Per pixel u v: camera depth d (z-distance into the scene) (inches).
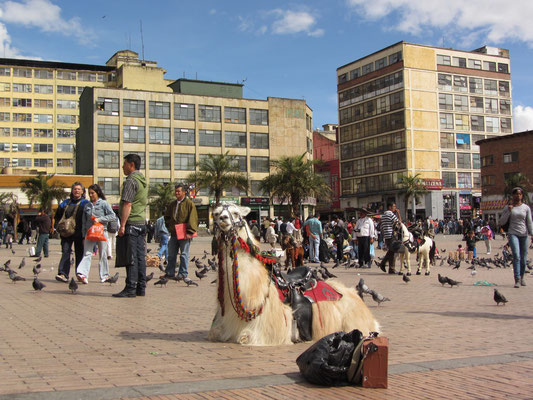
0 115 3440.0
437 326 271.9
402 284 508.4
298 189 2107.5
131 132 2561.5
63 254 464.8
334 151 3508.9
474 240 915.4
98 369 176.7
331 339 167.3
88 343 220.7
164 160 2618.1
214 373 173.5
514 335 248.1
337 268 719.7
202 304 348.5
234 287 220.2
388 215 621.6
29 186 2124.8
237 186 2242.9
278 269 235.9
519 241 481.7
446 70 2977.4
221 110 2751.0
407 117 2866.6
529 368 183.5
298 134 2903.5
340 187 3312.0
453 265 783.7
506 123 3122.5
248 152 2792.8
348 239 912.9
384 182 2994.6
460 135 2982.3
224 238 226.5
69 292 408.8
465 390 156.8
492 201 2645.2
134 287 384.2
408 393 153.8
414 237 617.9
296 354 203.9
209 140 2721.5
